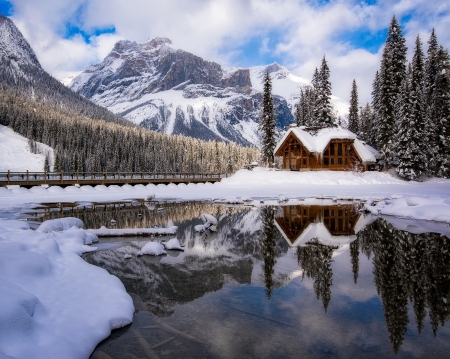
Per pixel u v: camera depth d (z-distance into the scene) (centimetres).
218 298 704
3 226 1204
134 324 585
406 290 746
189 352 487
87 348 484
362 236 1326
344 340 522
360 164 4497
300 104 6700
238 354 478
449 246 1149
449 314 620
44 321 509
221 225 1603
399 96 4350
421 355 475
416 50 4897
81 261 901
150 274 872
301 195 2923
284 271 894
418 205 1842
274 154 4809
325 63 5169
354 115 6000
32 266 692
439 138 4519
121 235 1373
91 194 3209
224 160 12962
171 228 1420
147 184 4078
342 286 775
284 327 570
